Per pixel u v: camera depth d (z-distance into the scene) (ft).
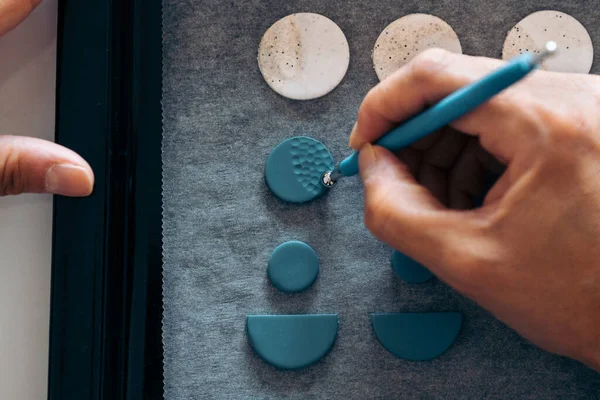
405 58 1.61
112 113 1.48
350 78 1.60
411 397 1.53
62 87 1.47
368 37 1.61
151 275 1.50
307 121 1.59
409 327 1.54
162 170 1.54
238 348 1.53
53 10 1.56
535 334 1.33
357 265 1.57
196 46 1.58
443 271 1.24
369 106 1.26
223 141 1.57
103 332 1.44
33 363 1.51
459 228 1.21
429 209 1.24
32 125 1.54
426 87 1.20
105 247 1.45
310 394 1.52
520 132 1.16
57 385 1.42
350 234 1.58
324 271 1.57
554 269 1.19
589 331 1.26
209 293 1.53
